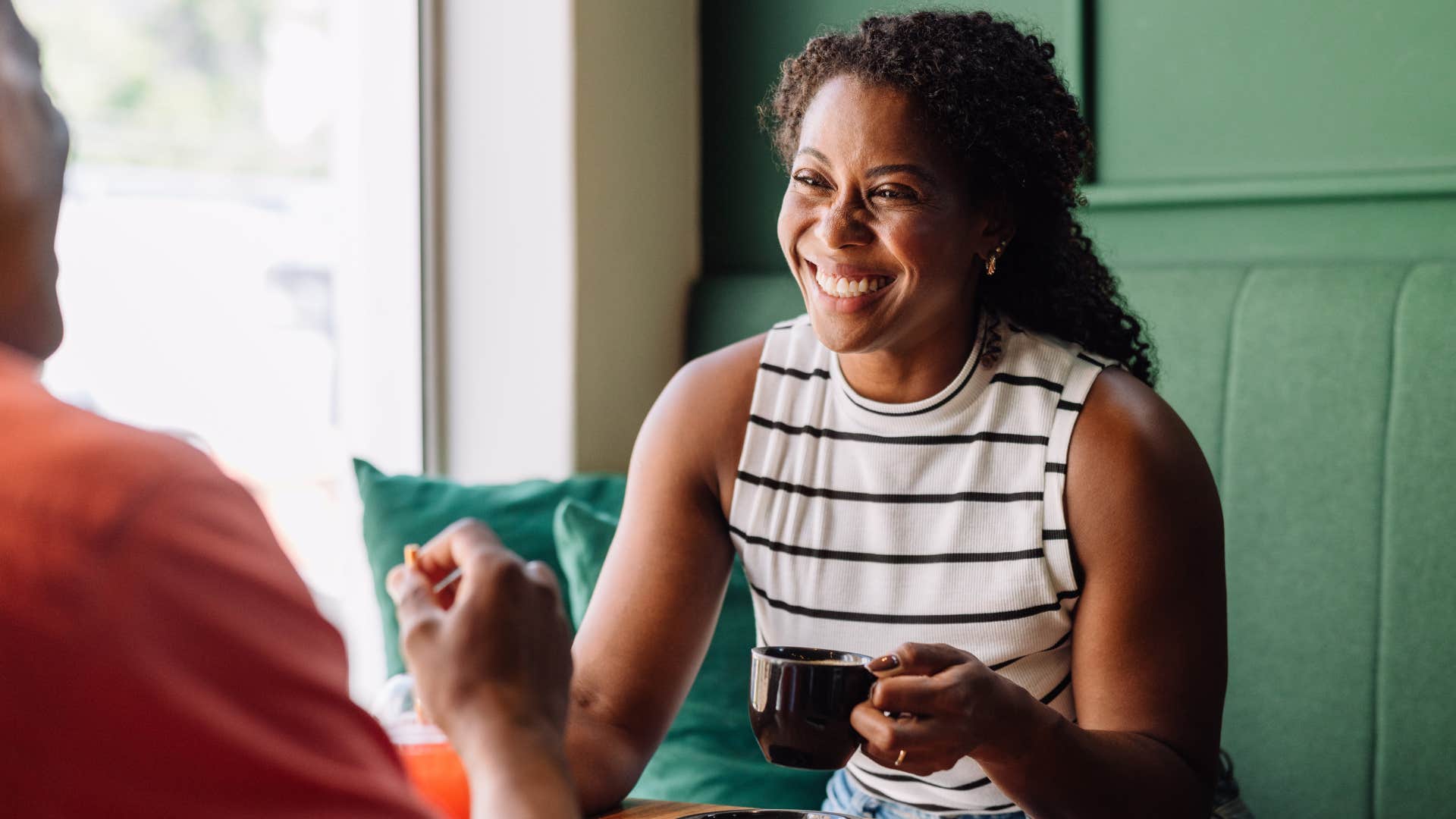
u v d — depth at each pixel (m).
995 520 1.26
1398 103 1.90
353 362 2.73
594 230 2.36
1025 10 2.17
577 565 1.91
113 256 3.32
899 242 1.21
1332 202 1.94
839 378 1.34
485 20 2.39
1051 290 1.37
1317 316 1.83
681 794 1.80
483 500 2.08
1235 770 1.86
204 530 0.42
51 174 0.50
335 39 2.86
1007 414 1.28
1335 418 1.81
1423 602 1.74
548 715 0.55
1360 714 1.78
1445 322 1.74
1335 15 1.94
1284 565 1.83
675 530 1.35
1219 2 2.03
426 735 1.04
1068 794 1.07
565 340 2.34
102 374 3.27
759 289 2.42
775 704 1.00
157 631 0.40
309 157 3.19
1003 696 1.01
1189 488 1.24
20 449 0.41
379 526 2.04
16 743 0.39
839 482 1.32
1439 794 1.72
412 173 2.46
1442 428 1.73
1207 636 1.22
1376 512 1.78
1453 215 1.85
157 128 3.58
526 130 2.36
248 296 3.33
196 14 3.60
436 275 2.46
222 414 3.29
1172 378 1.93
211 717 0.40
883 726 0.97
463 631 0.55
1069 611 1.27
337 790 0.42
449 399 2.47
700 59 2.55
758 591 1.36
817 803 1.78
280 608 0.43
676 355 2.53
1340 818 1.79
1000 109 1.24
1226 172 2.04
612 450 2.43
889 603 1.29
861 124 1.21
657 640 1.31
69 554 0.39
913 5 2.27
